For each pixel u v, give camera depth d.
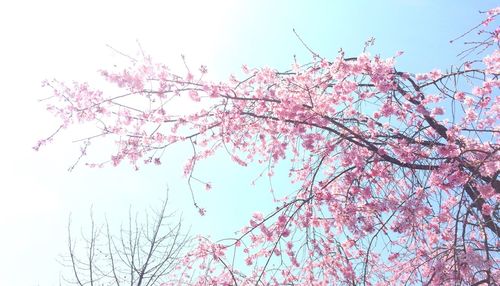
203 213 6.47
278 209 6.60
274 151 6.93
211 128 6.60
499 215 5.43
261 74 6.54
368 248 5.90
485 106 6.20
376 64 6.04
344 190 6.83
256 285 5.91
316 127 6.28
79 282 7.66
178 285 7.13
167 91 6.06
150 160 6.63
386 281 6.79
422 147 5.99
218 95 6.17
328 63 6.35
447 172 5.67
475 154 5.90
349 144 6.56
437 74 6.39
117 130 6.42
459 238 5.66
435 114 6.14
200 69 6.00
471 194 5.78
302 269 6.89
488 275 4.70
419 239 6.28
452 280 5.40
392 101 6.37
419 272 6.54
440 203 5.72
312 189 6.58
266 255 7.05
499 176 5.77
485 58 6.31
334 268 6.70
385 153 5.94
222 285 6.89
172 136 6.60
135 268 7.69
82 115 6.20
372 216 6.45
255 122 6.70
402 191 6.53
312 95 6.36
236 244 6.74
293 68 6.52
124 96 6.07
